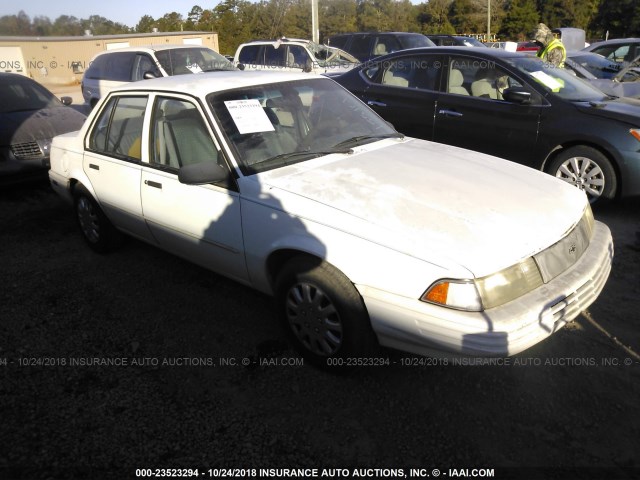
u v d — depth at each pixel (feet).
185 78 12.98
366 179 10.28
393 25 197.26
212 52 37.42
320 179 10.30
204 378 9.95
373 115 13.93
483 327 7.75
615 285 12.73
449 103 19.92
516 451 8.09
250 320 11.84
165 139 12.09
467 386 9.52
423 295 8.11
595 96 18.47
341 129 12.73
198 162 11.31
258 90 12.24
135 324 11.83
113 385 9.81
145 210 12.61
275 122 11.78
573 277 8.87
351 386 9.62
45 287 13.69
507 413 8.84
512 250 8.38
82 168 14.58
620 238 15.46
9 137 20.54
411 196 9.60
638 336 10.72
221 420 8.89
